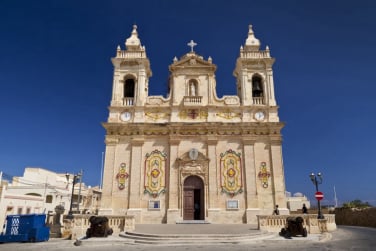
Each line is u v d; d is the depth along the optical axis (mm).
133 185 28000
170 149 28859
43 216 20781
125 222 21453
